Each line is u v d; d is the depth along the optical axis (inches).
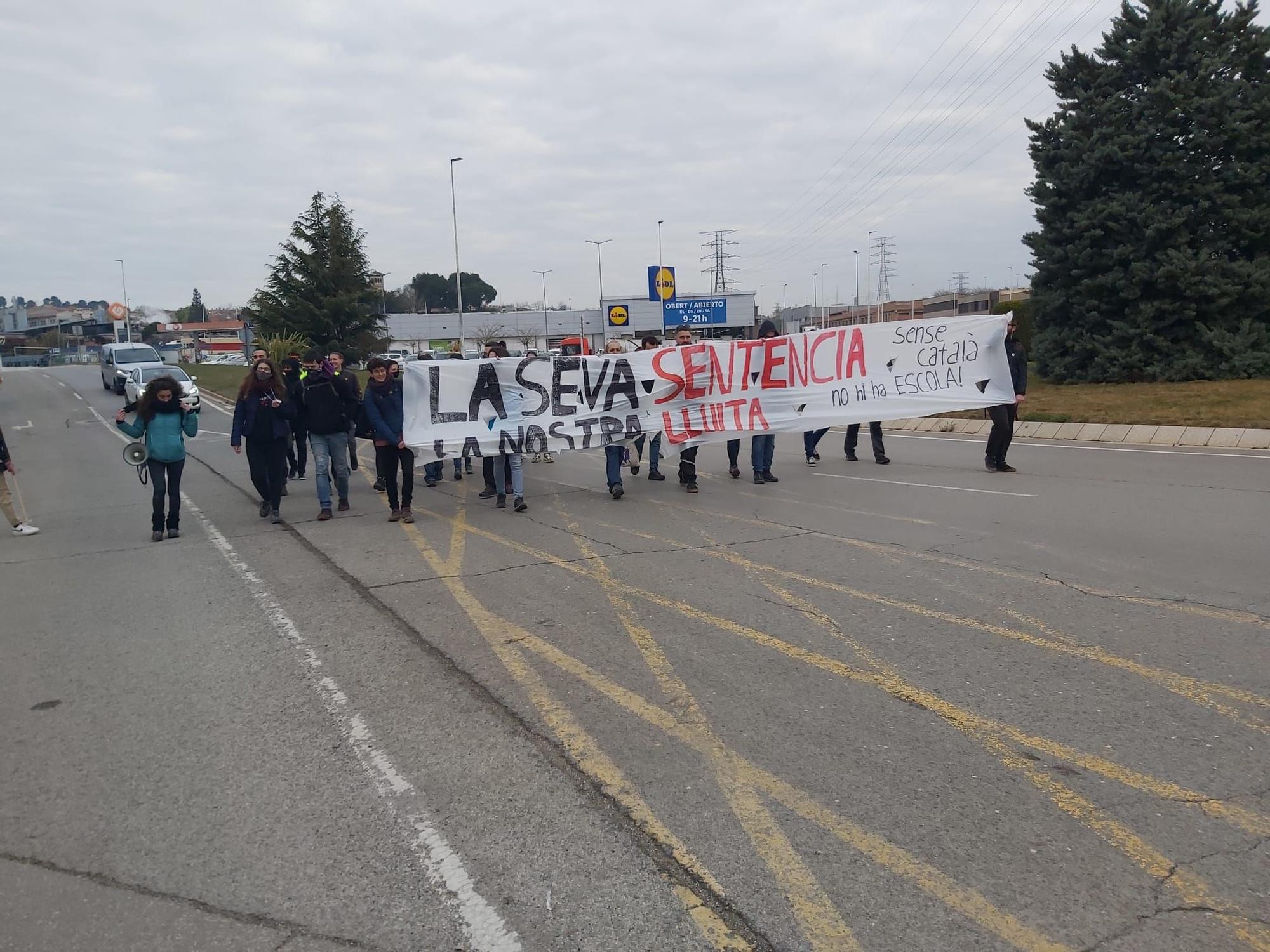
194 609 269.4
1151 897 123.3
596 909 122.7
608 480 440.8
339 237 1830.7
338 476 423.8
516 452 421.1
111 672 217.5
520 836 140.7
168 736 180.5
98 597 286.5
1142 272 850.8
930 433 723.4
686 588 276.2
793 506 404.8
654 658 216.4
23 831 146.3
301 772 163.6
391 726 182.1
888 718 180.5
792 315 3715.6
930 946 114.4
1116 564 291.3
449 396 420.5
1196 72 830.5
